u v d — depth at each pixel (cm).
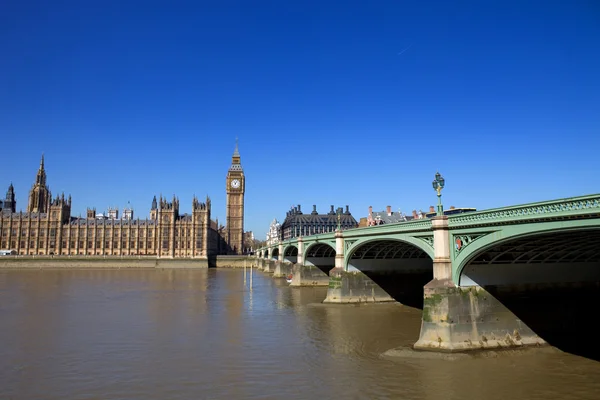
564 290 3538
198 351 3409
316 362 3075
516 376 2692
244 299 6762
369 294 6078
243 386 2598
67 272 14238
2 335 4003
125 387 2592
